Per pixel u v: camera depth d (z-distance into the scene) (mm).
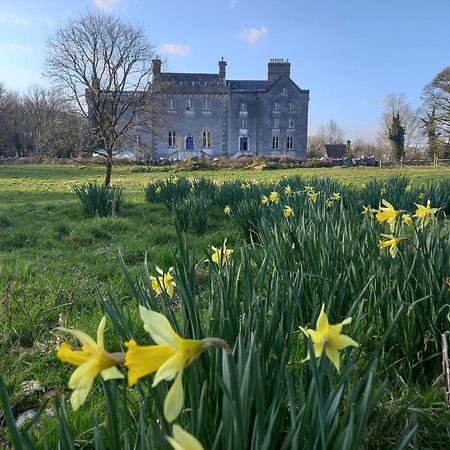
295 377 2176
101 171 37312
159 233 7781
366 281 3027
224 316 1982
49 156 20609
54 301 4293
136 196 16641
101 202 10633
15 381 3000
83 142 20078
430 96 48938
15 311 4125
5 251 7035
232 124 58906
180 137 57812
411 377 2609
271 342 1860
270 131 59406
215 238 7543
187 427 1473
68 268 5773
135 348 896
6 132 63250
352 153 67688
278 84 59156
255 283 2324
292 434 1265
